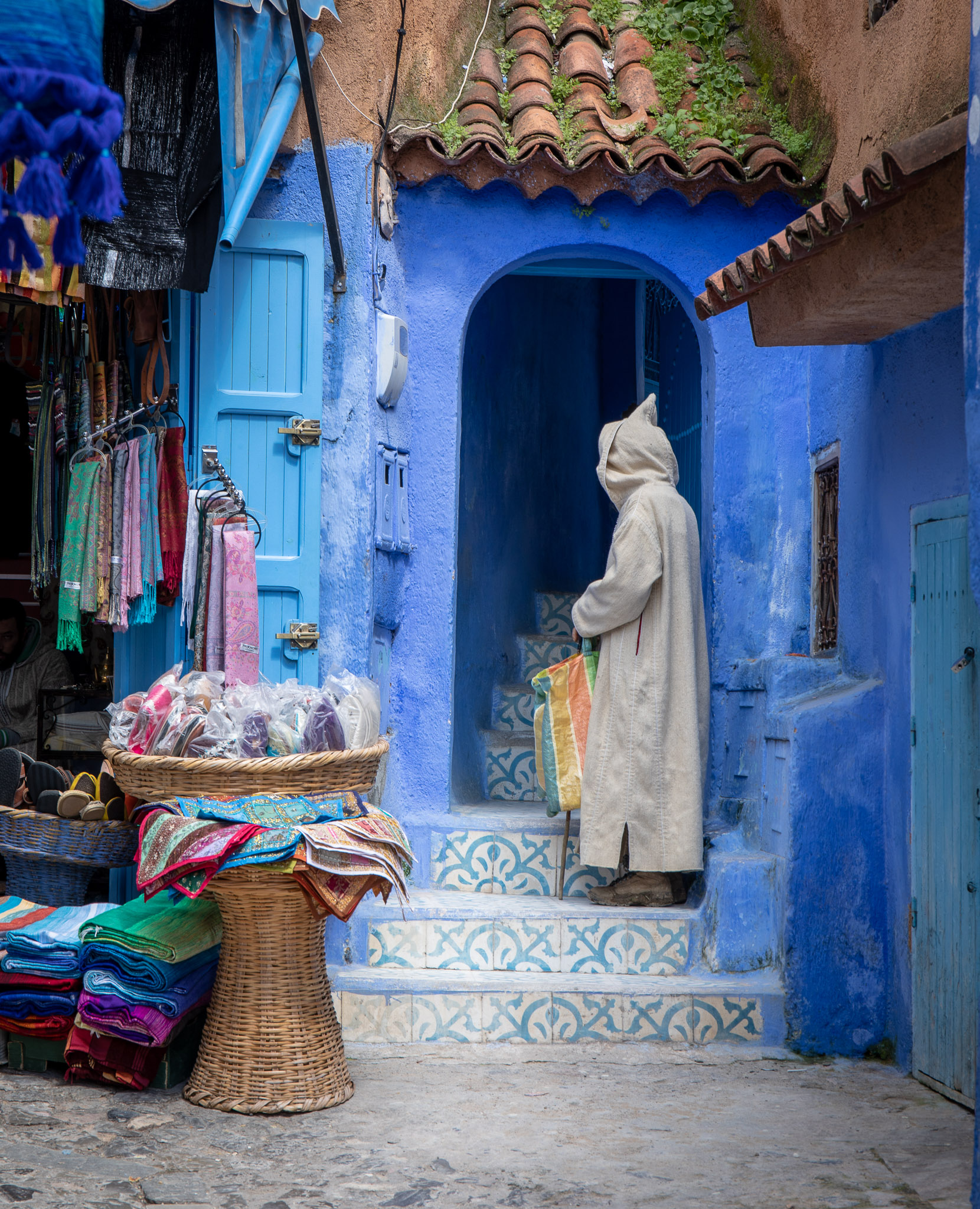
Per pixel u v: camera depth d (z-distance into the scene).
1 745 6.23
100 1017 4.10
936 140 3.28
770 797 5.17
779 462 5.73
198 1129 3.87
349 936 5.00
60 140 3.11
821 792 4.90
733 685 5.64
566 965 5.02
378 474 5.28
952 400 4.31
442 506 5.62
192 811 4.04
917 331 4.58
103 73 4.82
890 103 4.81
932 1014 4.45
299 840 3.93
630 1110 4.13
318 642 5.11
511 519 7.36
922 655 4.56
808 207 5.61
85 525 5.07
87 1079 4.30
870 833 4.92
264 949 4.11
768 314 4.80
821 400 5.59
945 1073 4.34
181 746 4.20
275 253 5.14
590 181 5.46
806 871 4.88
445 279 5.62
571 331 8.16
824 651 5.64
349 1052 4.66
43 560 5.80
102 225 4.78
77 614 5.06
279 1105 4.01
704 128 5.64
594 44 6.12
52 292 4.74
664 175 5.44
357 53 5.20
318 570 5.09
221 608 4.88
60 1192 3.34
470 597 6.68
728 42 6.17
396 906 5.07
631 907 5.20
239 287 5.12
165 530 5.08
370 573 5.17
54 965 4.28
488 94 5.65
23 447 6.98
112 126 3.21
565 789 5.29
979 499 3.00
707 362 5.82
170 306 5.18
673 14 6.17
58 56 3.12
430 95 5.55
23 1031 4.33
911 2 4.64
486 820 5.50
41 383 5.87
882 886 4.91
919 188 3.55
